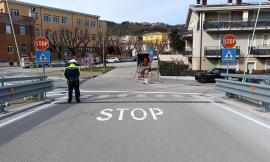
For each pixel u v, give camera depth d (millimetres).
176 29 83375
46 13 79125
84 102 12672
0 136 6738
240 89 10969
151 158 5191
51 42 77375
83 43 84688
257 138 6539
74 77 12375
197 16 46875
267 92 8805
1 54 63719
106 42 75125
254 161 5066
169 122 8227
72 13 87000
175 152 5523
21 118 8867
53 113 9758
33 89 11594
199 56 46062
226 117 9008
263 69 44906
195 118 8836
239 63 45188
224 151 5598
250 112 9766
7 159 5176
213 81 32781
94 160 5094
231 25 44312
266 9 44469
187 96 15664
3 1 68875
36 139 6453
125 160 5094
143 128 7453
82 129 7359
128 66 69875
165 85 25844
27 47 68875
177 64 49094
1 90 9055
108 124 7941
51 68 60000
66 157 5254
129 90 19859
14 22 66062
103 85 24750
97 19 95938
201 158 5199
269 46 44344
